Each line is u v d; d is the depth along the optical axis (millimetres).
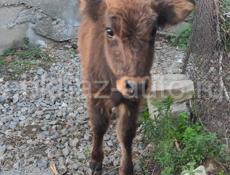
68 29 3816
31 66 3521
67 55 3682
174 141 2648
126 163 2502
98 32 2336
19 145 2801
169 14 2246
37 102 3145
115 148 2768
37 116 3018
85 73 2461
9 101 3152
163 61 3529
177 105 2828
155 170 2582
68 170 2637
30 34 3746
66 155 2725
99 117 2479
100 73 2359
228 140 2604
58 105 3113
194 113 2799
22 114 3035
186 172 2387
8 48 3693
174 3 2229
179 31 3742
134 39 2062
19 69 3479
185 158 2551
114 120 2922
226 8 2762
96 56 2352
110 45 2143
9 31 3680
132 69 2074
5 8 3652
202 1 2801
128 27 2053
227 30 2742
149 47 2119
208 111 2746
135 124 2443
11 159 2715
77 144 2795
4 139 2840
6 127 2932
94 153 2568
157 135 2678
